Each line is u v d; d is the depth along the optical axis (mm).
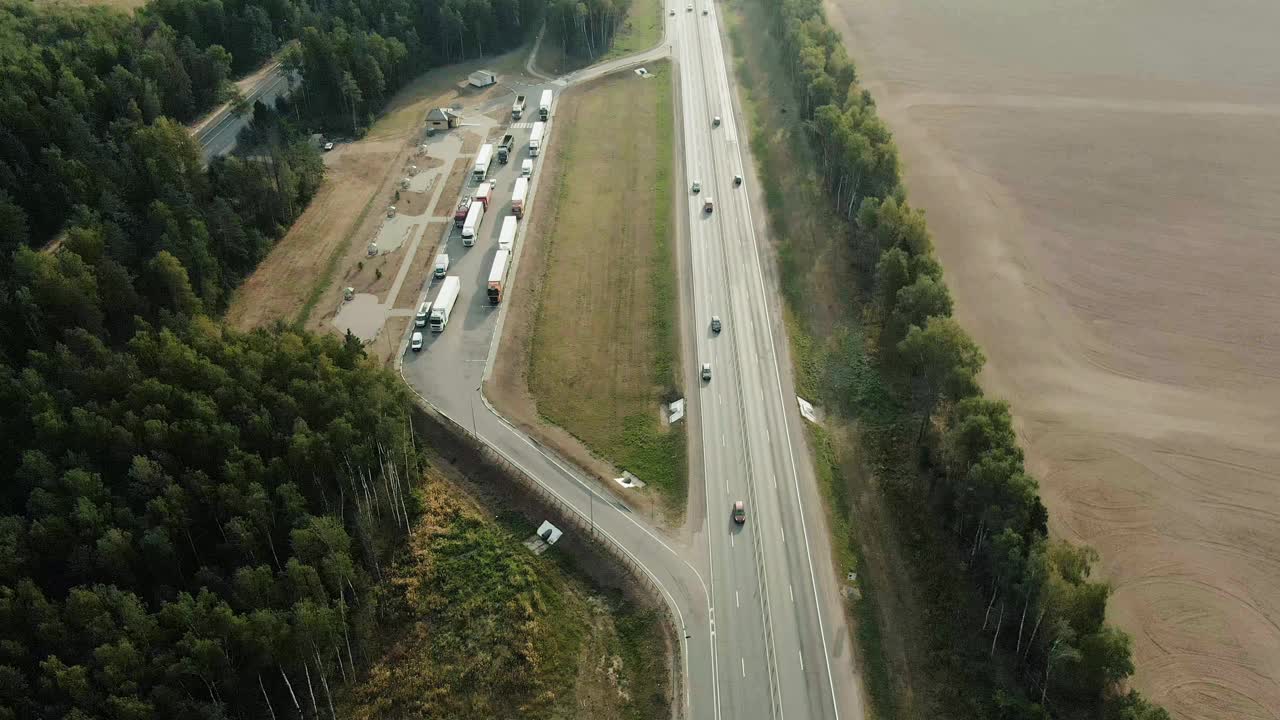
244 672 99562
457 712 104750
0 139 174500
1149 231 191875
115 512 106375
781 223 193625
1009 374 154000
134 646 93250
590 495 130875
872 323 162375
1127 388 151000
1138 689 105812
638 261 183125
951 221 196750
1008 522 106562
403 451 123938
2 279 153500
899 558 120812
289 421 120812
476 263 182000
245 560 110125
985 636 108938
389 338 162250
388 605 116312
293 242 188750
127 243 155750
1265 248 185375
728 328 164000
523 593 116938
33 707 90562
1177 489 132250
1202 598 116500
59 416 115375
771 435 141125
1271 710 103875
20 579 100750
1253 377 152750
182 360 123938
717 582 117812
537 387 152125
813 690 105062
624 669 109375
